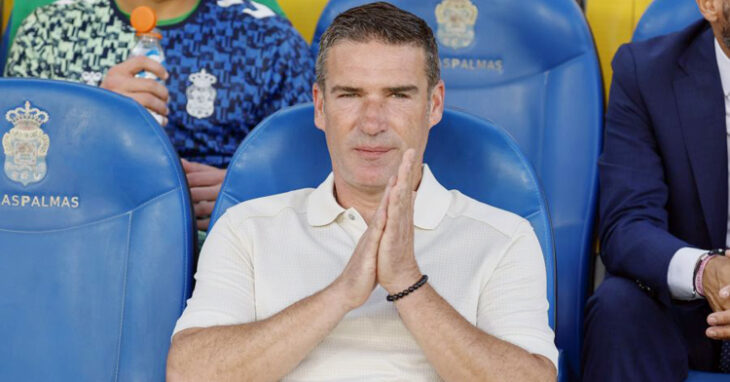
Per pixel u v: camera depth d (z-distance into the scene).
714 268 3.36
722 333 3.32
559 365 3.53
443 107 3.29
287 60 4.67
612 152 3.91
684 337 3.64
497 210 3.20
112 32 4.76
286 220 3.20
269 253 3.14
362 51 3.01
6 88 3.31
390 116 3.02
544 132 4.22
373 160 3.03
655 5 4.28
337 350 2.99
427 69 3.07
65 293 3.26
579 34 4.21
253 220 3.21
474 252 3.09
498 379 2.79
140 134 3.30
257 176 3.35
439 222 3.15
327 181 3.24
